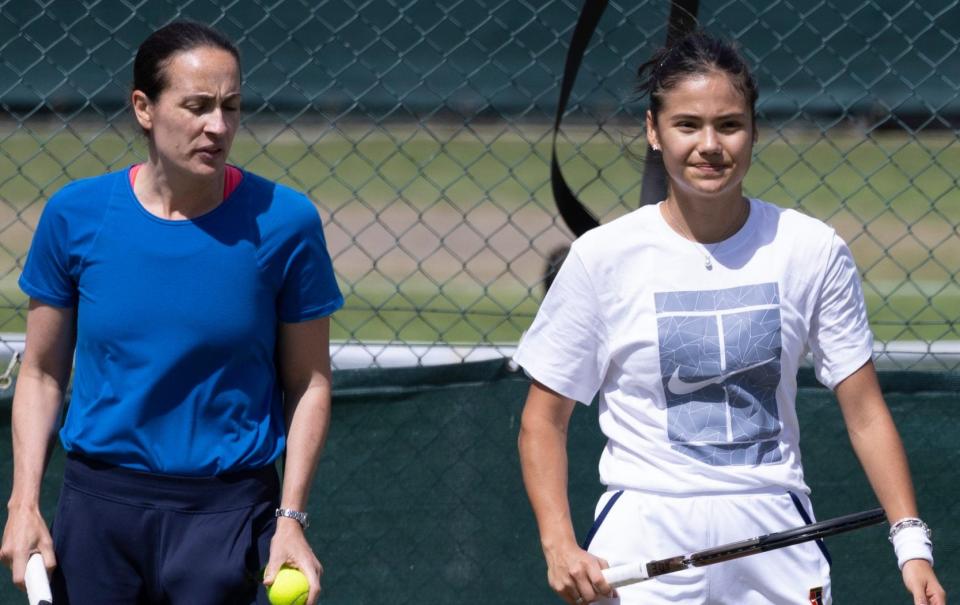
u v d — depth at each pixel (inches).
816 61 1900.8
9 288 1337.4
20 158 2102.6
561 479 437.7
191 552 434.0
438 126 2134.6
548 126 2098.9
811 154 2190.0
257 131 2171.5
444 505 631.2
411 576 631.2
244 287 432.5
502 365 631.8
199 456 433.7
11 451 617.0
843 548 632.4
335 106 1995.6
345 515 628.1
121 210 432.5
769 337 414.0
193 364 430.9
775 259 418.3
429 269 1525.6
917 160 2128.4
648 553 419.5
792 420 427.5
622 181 2016.5
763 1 1851.6
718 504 417.1
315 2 1904.5
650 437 421.4
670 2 600.1
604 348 428.8
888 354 675.4
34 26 1791.3
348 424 625.9
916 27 1918.1
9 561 434.6
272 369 450.6
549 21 1987.0
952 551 629.9
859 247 1660.9
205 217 432.5
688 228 420.5
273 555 429.7
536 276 1487.5
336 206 1926.7
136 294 428.5
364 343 696.4
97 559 437.4
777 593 421.7
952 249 1637.6
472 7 1984.5
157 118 419.2
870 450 424.8
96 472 436.8
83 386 442.6
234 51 426.0
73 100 1804.9
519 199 1961.1
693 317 415.2
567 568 417.1
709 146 403.5
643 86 436.1
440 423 629.3
